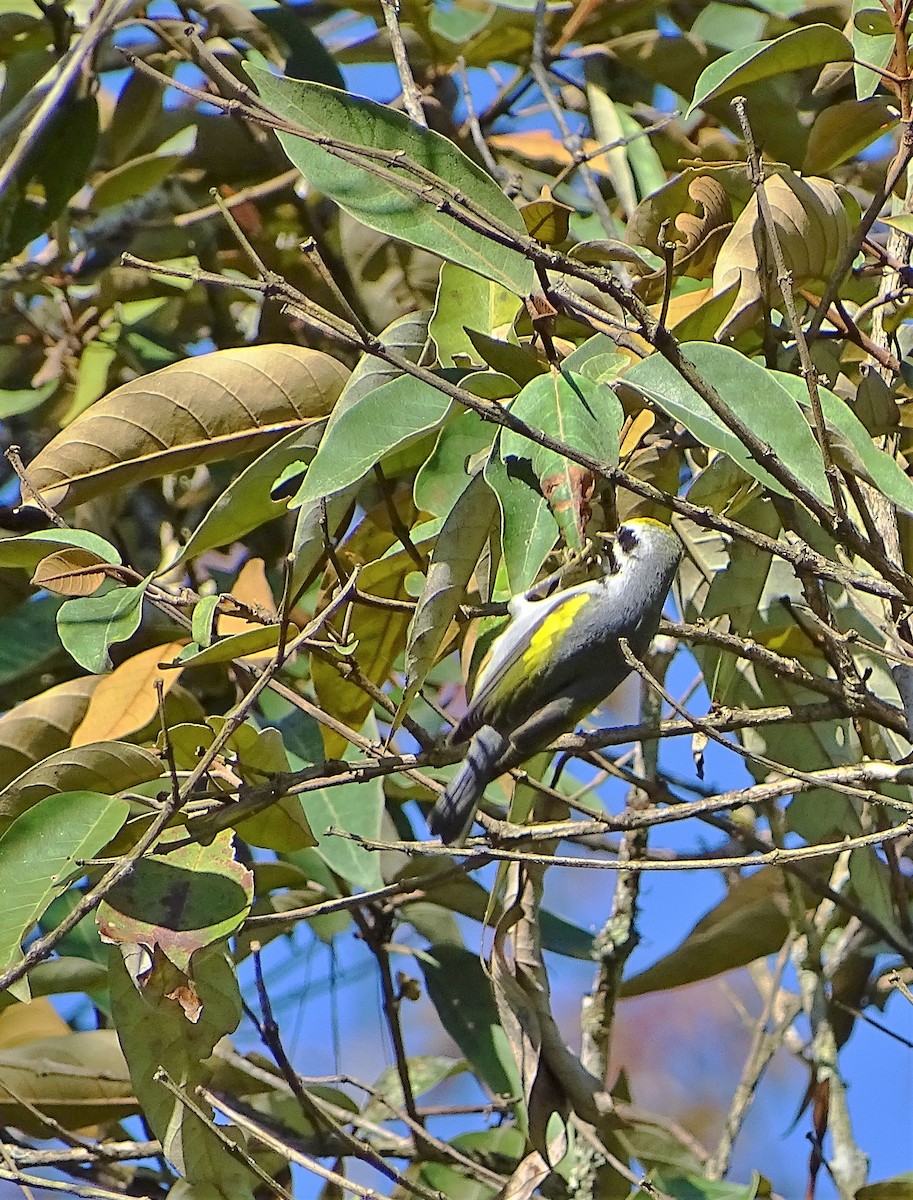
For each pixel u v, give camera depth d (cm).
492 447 651
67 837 703
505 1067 984
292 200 1130
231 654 736
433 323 730
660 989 967
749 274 733
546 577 819
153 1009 719
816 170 850
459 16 1168
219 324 1160
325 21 1244
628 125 1070
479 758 706
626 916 930
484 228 571
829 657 721
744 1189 864
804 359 582
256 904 958
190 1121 735
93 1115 920
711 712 730
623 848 926
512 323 732
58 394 1179
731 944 959
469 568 682
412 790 1019
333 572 839
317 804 849
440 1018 1000
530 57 1170
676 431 780
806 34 754
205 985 736
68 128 1054
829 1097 921
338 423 659
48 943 609
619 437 659
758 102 1023
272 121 589
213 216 1117
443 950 1020
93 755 746
